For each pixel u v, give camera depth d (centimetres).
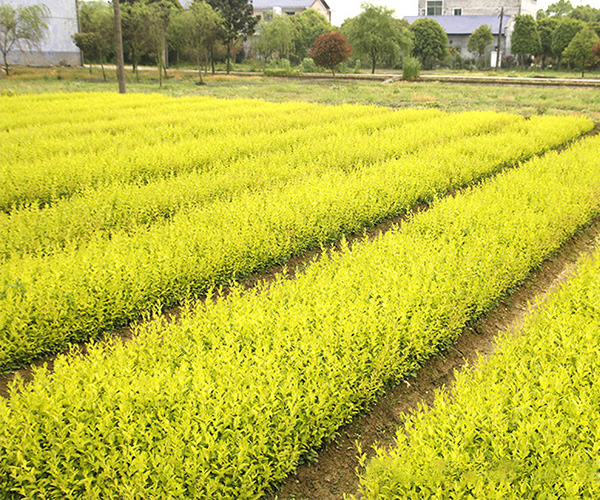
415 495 370
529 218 937
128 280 738
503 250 824
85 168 1350
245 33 5894
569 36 6438
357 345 549
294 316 576
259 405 459
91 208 1055
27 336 646
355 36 5559
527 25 6700
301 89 4259
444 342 689
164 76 5372
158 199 1129
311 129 1991
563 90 4028
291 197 1092
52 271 739
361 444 541
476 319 769
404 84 4725
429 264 714
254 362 521
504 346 540
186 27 4731
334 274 746
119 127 2089
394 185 1209
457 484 366
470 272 738
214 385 470
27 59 5628
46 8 5356
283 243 941
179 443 415
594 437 409
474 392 461
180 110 2617
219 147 1633
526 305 841
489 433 410
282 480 486
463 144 1698
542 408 434
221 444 418
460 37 7688
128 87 4328
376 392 588
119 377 484
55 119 2277
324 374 514
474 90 4134
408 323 614
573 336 538
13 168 1320
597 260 789
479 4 9106
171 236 873
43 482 407
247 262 895
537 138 1838
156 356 533
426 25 6869
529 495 366
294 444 473
